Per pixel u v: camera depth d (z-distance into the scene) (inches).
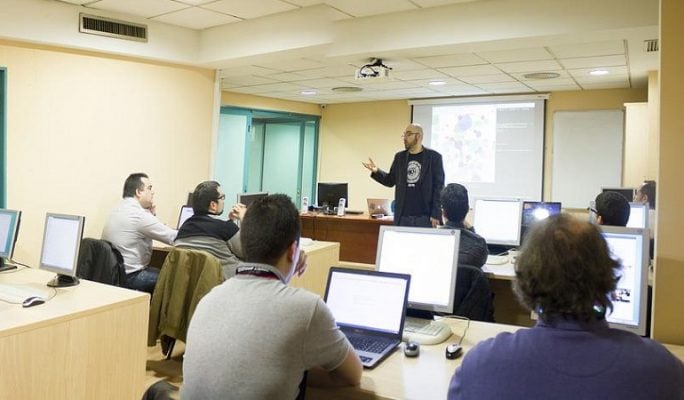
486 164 289.9
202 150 221.5
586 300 37.7
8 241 120.9
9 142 167.2
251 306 51.1
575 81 238.4
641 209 139.3
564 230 39.9
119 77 193.3
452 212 106.2
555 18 146.7
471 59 194.2
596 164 260.4
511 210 150.3
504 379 37.3
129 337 101.7
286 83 269.7
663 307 74.6
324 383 57.8
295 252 57.1
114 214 150.9
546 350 37.0
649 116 216.5
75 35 178.5
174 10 184.2
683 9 74.1
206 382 49.9
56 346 88.7
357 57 189.2
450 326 81.6
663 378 34.9
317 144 352.8
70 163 181.2
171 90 209.5
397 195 179.2
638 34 145.4
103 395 97.2
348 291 76.3
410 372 62.1
